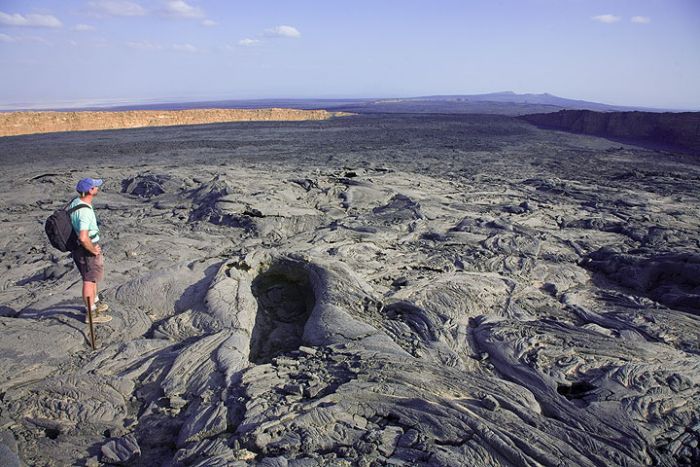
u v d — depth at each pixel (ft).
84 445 16.43
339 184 55.36
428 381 18.38
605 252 35.91
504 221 43.16
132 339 22.13
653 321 25.27
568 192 59.16
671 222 45.42
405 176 65.87
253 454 15.06
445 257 34.37
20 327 21.94
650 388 18.89
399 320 23.94
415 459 14.74
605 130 152.25
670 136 128.77
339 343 21.33
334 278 25.46
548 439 15.69
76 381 18.94
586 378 19.99
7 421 17.22
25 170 73.87
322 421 16.25
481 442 15.31
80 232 21.12
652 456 15.61
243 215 43.04
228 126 170.30
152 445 16.55
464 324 24.18
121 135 134.21
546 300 28.02
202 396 18.12
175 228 41.86
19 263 33.53
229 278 25.17
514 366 20.48
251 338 22.79
